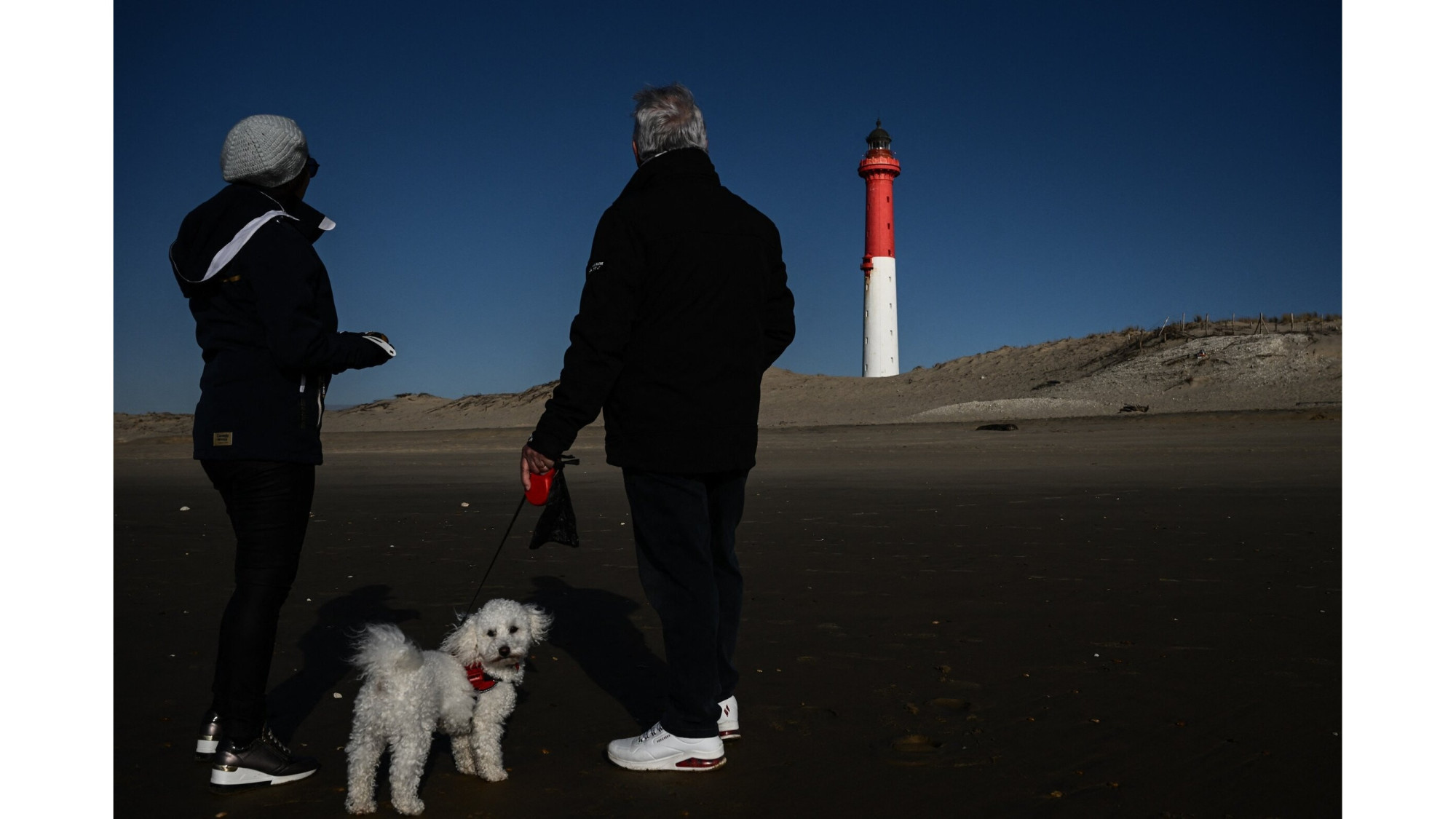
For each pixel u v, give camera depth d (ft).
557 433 10.27
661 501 10.50
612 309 10.14
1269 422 111.14
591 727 12.02
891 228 223.92
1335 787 9.73
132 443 156.76
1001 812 9.28
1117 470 54.39
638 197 10.41
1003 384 207.92
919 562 23.49
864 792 9.84
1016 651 15.10
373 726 9.43
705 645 10.54
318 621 17.79
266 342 9.94
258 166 10.27
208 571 23.68
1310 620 16.81
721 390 10.50
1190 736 11.23
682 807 9.57
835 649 15.40
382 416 300.81
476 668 10.38
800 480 52.44
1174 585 19.98
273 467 10.12
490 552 26.40
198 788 10.09
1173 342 204.54
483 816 9.42
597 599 19.72
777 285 11.67
